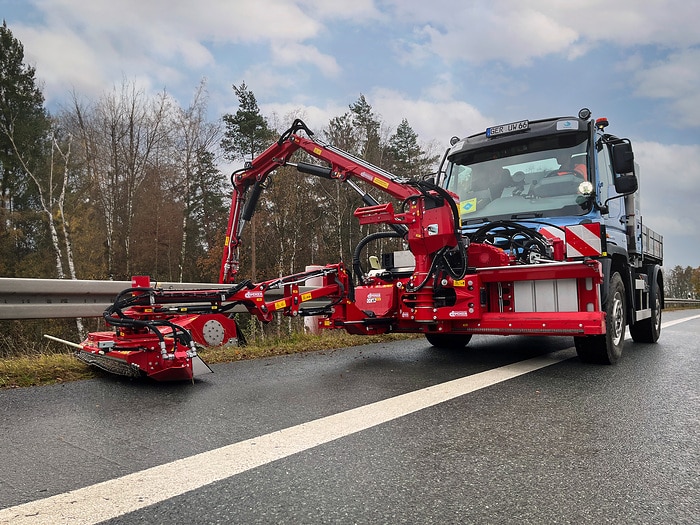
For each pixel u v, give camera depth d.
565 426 3.02
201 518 1.84
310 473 2.27
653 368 5.01
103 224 30.17
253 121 33.31
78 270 28.67
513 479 2.23
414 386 4.11
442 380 4.36
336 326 5.81
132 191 30.23
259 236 31.77
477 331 5.12
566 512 1.92
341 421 3.09
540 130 6.34
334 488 2.11
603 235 4.73
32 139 29.94
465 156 7.00
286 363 5.26
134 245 31.86
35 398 3.59
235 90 33.94
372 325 5.81
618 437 2.83
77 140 28.86
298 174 28.16
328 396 3.74
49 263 28.20
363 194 6.40
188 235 36.44
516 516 1.88
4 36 30.92
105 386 3.99
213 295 4.78
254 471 2.29
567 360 5.55
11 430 2.87
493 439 2.78
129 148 30.12
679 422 3.12
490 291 5.21
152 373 4.00
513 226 5.35
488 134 6.77
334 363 5.29
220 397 3.69
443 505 1.96
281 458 2.46
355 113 35.62
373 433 2.86
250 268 32.34
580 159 6.08
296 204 28.89
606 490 2.12
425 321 5.25
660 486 2.17
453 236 5.11
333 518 1.85
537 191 6.27
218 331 6.20
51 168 27.38
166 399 3.61
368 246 31.41
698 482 2.21
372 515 1.87
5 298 5.30
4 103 29.91
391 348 6.62
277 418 3.15
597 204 5.85
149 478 2.20
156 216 32.59
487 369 4.93
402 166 38.94
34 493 2.04
